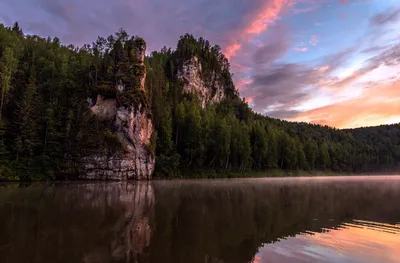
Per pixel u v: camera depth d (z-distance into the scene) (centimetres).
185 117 9581
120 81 7531
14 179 5566
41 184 5006
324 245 1405
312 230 1728
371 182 7819
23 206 2411
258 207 2664
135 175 6919
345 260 1184
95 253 1209
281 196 3694
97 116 7050
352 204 2930
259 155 11706
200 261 1144
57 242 1356
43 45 10856
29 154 6197
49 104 7056
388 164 18912
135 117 7188
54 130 6550
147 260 1140
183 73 15338
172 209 2436
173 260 1148
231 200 3186
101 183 5625
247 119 15412
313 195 3850
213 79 17650
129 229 1652
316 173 14512
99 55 10594
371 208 2656
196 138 9275
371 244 1425
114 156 6606
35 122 6462
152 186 5112
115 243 1365
